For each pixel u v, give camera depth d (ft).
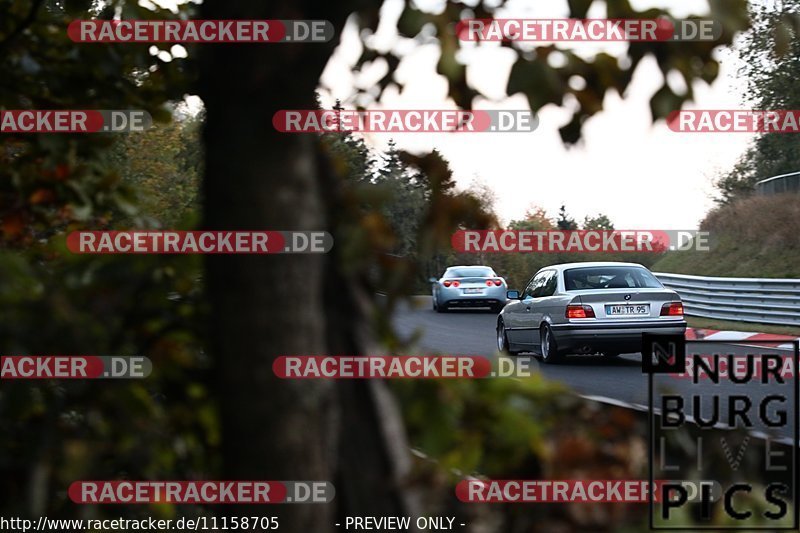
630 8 21.57
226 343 22.16
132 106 41.06
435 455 24.41
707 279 304.71
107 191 36.65
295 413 22.02
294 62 22.09
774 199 393.91
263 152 22.03
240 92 21.98
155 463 27.91
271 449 21.91
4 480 25.94
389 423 23.04
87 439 26.78
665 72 21.76
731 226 406.62
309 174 22.65
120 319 28.07
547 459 24.62
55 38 39.73
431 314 343.87
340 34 22.52
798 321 249.96
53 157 37.52
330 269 23.41
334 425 22.61
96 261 28.66
